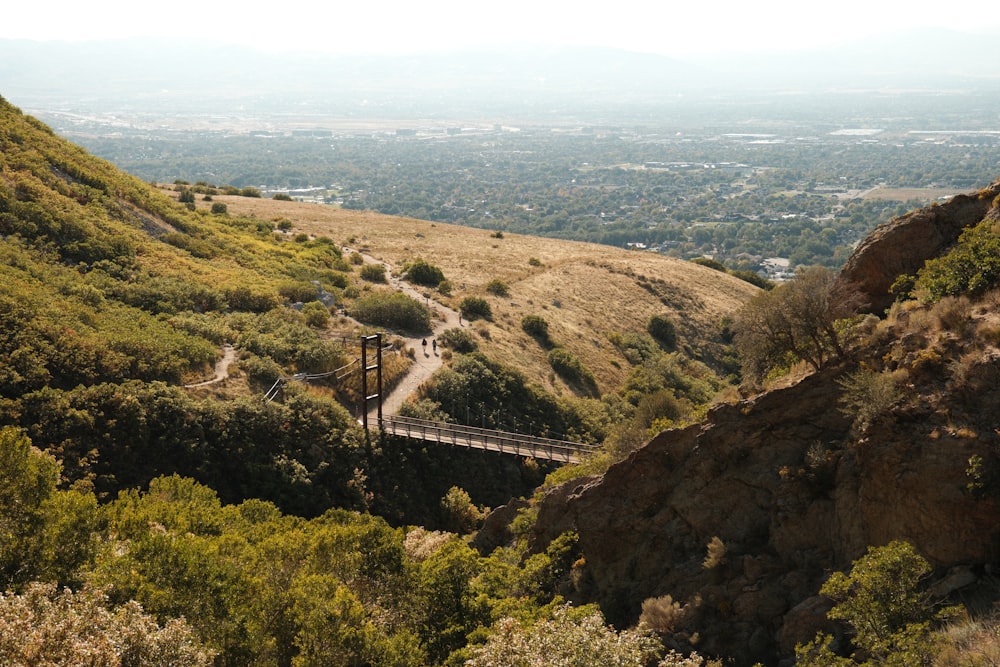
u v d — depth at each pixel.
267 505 30.02
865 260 22.09
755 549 17.17
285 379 47.59
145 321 49.62
